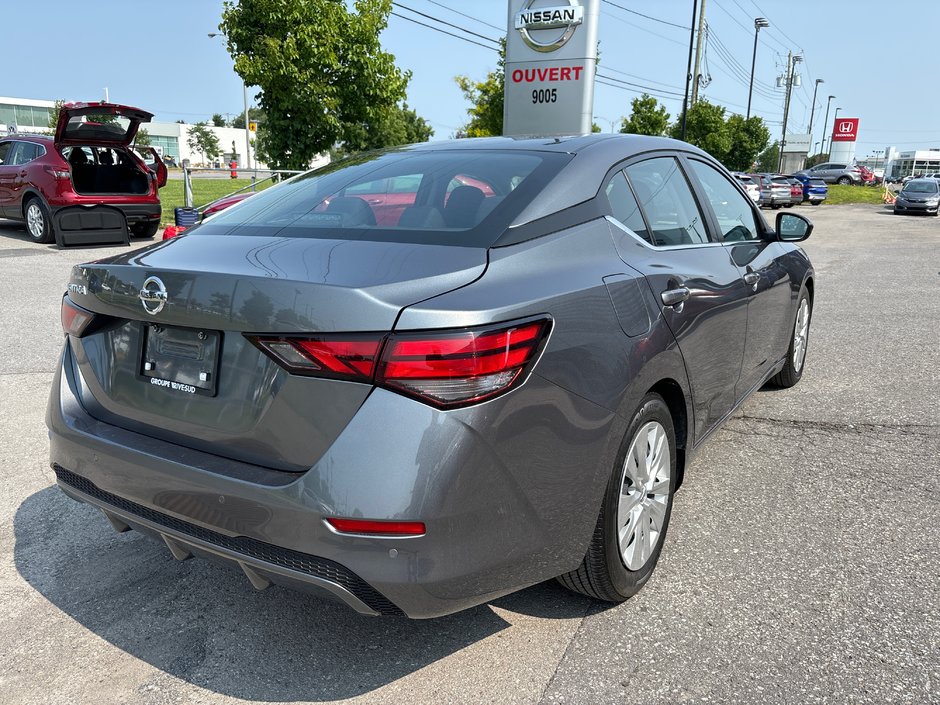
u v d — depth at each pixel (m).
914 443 3.92
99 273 2.26
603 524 2.25
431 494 1.76
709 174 3.52
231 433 1.99
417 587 1.81
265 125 14.78
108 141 11.80
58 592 2.64
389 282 1.85
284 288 1.85
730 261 3.27
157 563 2.83
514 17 13.48
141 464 2.10
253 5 13.57
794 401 4.62
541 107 13.58
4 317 6.75
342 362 1.77
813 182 34.34
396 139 41.84
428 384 1.75
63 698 2.12
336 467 1.79
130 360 2.25
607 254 2.40
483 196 2.37
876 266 11.30
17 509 3.24
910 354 5.76
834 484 3.44
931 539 2.93
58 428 2.37
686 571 2.71
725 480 3.49
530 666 2.23
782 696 2.07
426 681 2.18
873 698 2.06
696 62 37.62
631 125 32.19
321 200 2.62
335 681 2.18
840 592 2.57
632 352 2.25
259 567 1.94
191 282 2.00
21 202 11.93
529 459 1.93
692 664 2.21
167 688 2.16
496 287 1.93
